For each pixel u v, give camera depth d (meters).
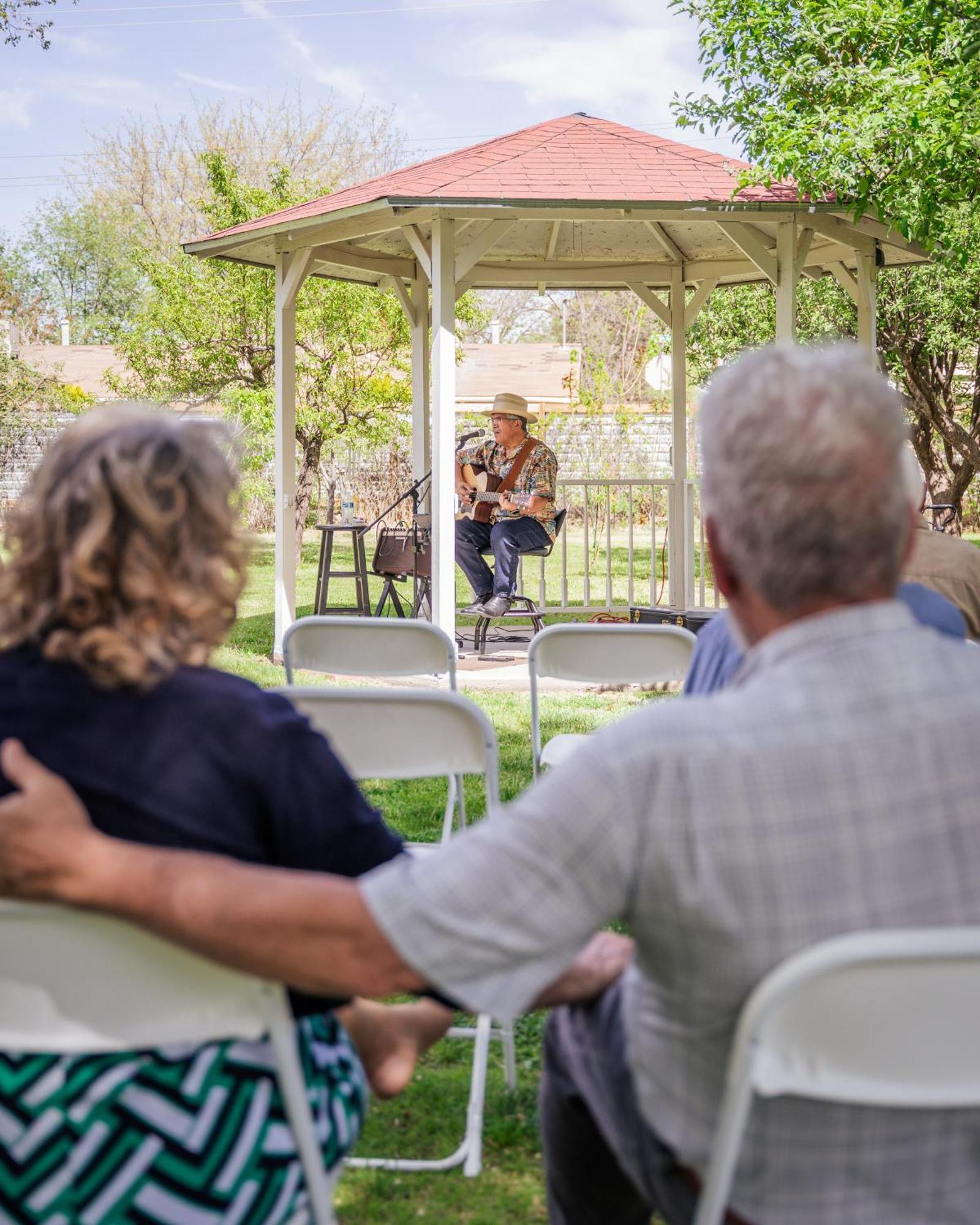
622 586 14.45
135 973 1.35
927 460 17.09
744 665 1.31
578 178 7.96
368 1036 1.92
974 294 15.56
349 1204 2.40
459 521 9.28
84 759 1.39
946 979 1.18
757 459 1.26
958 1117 1.28
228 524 1.49
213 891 1.28
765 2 8.20
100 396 22.81
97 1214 1.35
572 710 7.08
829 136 7.26
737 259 10.42
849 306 16.09
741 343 16.62
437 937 1.23
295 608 9.03
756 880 1.19
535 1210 2.39
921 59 7.34
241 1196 1.38
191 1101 1.38
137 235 29.55
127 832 1.39
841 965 1.15
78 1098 1.36
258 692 1.47
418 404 10.75
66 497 1.42
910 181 7.36
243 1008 1.37
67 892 1.29
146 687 1.40
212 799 1.41
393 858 1.52
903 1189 1.29
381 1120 2.74
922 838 1.20
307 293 15.53
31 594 1.44
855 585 1.27
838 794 1.19
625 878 1.22
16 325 38.50
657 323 20.58
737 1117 1.23
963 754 1.21
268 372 16.34
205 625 1.45
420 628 3.70
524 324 43.59
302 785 1.45
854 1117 1.27
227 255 9.31
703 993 1.25
